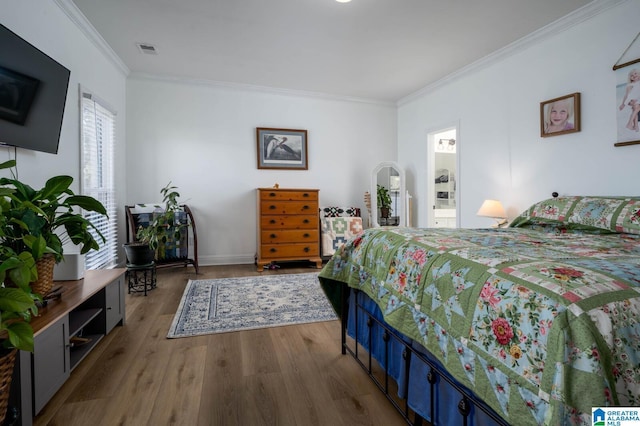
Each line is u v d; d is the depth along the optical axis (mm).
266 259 4219
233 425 1379
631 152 2385
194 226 3980
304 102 4840
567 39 2791
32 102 1932
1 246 1281
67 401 1526
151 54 3516
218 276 3875
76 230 1816
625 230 1891
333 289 2102
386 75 4094
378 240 1772
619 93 2438
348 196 5086
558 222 2266
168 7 2619
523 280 921
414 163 4914
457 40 3180
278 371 1816
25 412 1307
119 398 1554
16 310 1043
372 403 1543
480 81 3697
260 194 4191
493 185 3531
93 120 3092
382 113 5242
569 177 2791
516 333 849
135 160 4133
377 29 2965
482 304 981
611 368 694
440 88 4332
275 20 2811
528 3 2561
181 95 4293
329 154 4977
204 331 2322
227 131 4492
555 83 2895
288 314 2654
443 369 1200
